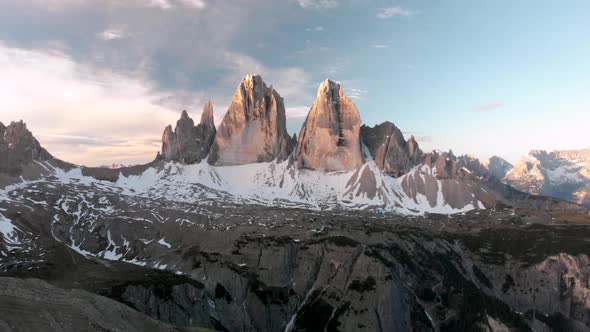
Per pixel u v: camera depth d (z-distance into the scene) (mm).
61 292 115625
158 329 126562
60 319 104625
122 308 125750
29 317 100000
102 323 110875
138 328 121688
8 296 103062
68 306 110500
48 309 105688
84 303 115250
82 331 104188
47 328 99750
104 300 124062
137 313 128625
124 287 192625
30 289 109188
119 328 113438
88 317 110125
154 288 199625
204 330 138375
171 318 194375
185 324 196875
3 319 95625
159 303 194750
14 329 94562
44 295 109812
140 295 193250
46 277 199500
